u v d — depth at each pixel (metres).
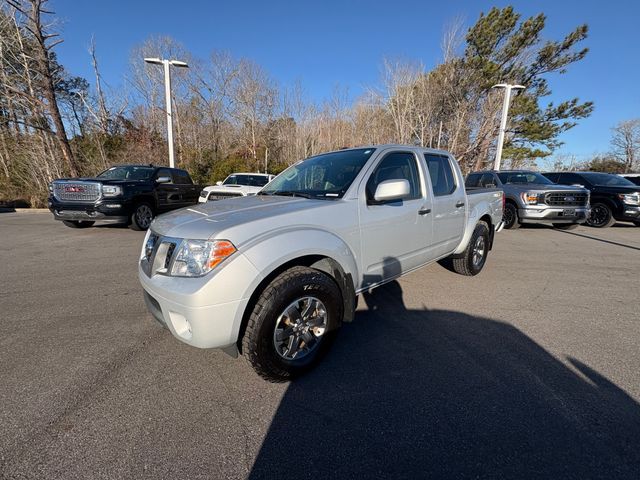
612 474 1.60
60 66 21.78
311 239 2.34
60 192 7.82
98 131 20.42
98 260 5.66
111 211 7.71
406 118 24.91
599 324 3.28
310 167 3.50
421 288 4.31
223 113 30.08
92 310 3.60
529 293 4.16
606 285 4.49
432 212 3.57
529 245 7.20
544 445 1.78
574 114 22.98
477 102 24.09
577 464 1.66
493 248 6.87
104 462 1.70
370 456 1.74
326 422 1.98
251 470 1.66
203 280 1.99
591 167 43.03
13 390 2.25
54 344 2.88
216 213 2.40
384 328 3.19
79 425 1.94
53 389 2.27
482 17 22.12
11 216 11.69
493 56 22.53
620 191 9.55
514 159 26.66
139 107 28.00
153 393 2.24
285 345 2.37
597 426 1.92
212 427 1.94
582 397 2.18
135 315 3.48
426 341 2.94
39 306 3.70
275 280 2.23
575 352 2.75
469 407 2.09
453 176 4.11
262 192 3.46
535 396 2.19
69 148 14.84
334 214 2.58
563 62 21.91
